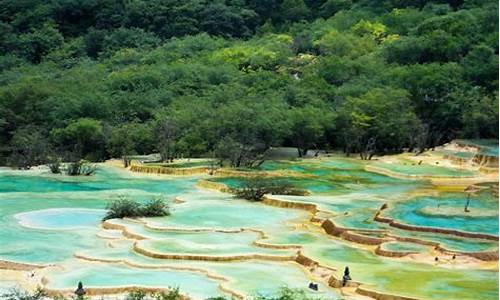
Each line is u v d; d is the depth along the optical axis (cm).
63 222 5162
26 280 3803
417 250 4156
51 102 9456
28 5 14838
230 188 6388
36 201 5941
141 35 13938
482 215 4969
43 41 13700
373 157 8675
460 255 4047
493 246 4225
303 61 12000
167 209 5428
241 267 3969
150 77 10750
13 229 4919
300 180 6894
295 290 3131
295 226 4991
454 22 11406
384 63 11125
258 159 8169
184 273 3881
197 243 4466
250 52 12456
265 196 5916
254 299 2983
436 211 5078
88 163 8262
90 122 8844
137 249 4306
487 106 8825
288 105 9481
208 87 10544
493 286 3484
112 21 14688
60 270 3941
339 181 6856
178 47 13088
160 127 8619
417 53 11050
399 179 7012
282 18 15362
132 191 6425
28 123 9331
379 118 8812
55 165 7581
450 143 8706
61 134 8819
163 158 8225
